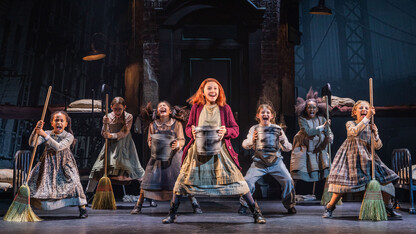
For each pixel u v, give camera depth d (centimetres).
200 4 756
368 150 396
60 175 386
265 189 703
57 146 384
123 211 457
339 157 399
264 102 748
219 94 363
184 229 311
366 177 381
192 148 353
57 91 1473
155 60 755
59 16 1476
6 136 1258
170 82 749
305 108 596
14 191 479
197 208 443
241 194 343
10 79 1330
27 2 1362
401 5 2097
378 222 356
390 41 2106
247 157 729
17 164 491
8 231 300
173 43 759
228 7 756
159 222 356
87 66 1631
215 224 342
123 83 1747
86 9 1623
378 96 2122
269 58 762
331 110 698
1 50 1309
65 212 442
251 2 755
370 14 2112
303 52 2131
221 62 773
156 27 761
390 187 389
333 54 2122
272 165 432
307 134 577
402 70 2097
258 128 434
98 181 508
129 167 508
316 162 581
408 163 461
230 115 361
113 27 1706
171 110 448
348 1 2116
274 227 323
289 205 434
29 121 1330
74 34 1556
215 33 762
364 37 2120
